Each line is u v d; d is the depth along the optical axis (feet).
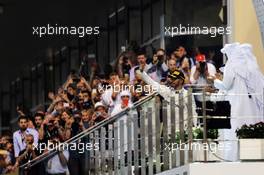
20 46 221.87
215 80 162.91
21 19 221.05
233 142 147.74
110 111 193.88
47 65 219.00
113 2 213.25
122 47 208.44
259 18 170.60
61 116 199.41
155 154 156.35
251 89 160.25
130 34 209.26
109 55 210.79
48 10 219.20
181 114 148.56
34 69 221.05
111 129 175.42
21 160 199.21
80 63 213.05
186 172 142.92
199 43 198.18
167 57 195.52
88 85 202.49
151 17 207.10
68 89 204.85
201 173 141.59
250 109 158.81
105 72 205.16
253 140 143.02
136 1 210.18
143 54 204.44
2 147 200.54
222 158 146.00
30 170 189.88
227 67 161.17
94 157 181.37
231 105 159.12
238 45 161.79
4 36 222.48
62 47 217.15
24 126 199.41
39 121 199.62
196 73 189.37
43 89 218.59
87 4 215.72
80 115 198.18
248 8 190.60
